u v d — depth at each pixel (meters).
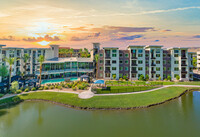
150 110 25.95
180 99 32.56
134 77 55.09
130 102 28.75
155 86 42.34
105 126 19.94
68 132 18.34
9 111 25.56
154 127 19.69
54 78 55.94
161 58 55.34
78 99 30.12
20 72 60.91
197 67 79.81
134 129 19.09
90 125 20.27
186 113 24.59
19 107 27.52
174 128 19.44
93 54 61.44
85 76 48.47
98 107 26.59
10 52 59.31
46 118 22.64
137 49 54.97
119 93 34.16
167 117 23.00
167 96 33.28
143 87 40.31
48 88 39.12
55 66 56.28
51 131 18.59
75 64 61.00
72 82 46.09
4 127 19.78
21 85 40.38
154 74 54.84
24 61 59.41
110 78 55.00
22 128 19.45
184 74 55.44
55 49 67.56
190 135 17.66
